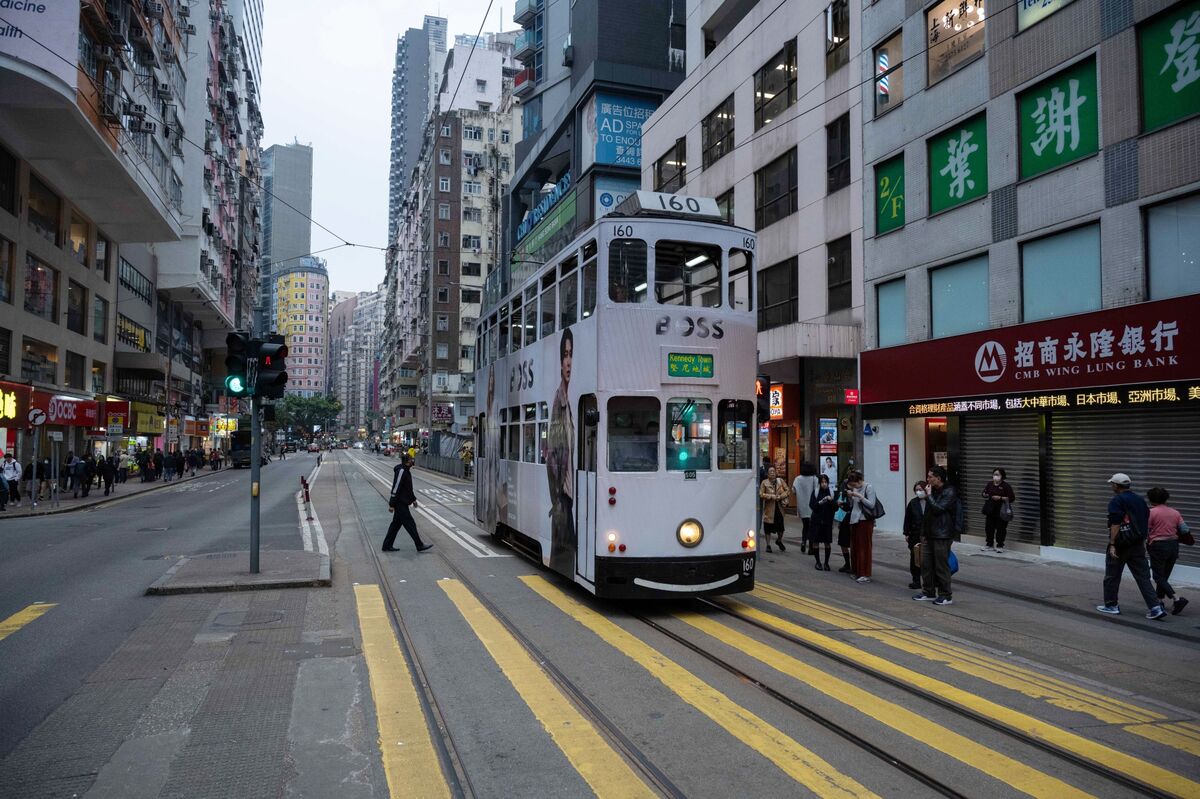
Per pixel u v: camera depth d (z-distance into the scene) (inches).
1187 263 456.8
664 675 261.1
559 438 408.5
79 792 171.0
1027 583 448.1
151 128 1274.6
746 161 927.0
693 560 352.8
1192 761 194.1
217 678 253.3
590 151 1321.4
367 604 367.9
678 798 170.6
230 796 169.8
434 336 2812.5
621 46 1439.5
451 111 2901.1
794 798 171.2
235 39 2298.2
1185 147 454.0
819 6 800.3
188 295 1963.6
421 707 227.6
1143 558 359.3
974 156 614.5
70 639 301.9
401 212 4069.9
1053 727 216.1
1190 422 451.8
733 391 372.2
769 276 892.6
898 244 688.4
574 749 197.8
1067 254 536.1
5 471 963.3
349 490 1261.1
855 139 745.6
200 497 1135.0
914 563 429.7
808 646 298.7
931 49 657.0
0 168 1072.8
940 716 224.1
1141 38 484.4
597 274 362.9
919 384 653.9
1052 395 531.5
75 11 936.3
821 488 507.2
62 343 1278.3
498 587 417.1
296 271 7101.4
